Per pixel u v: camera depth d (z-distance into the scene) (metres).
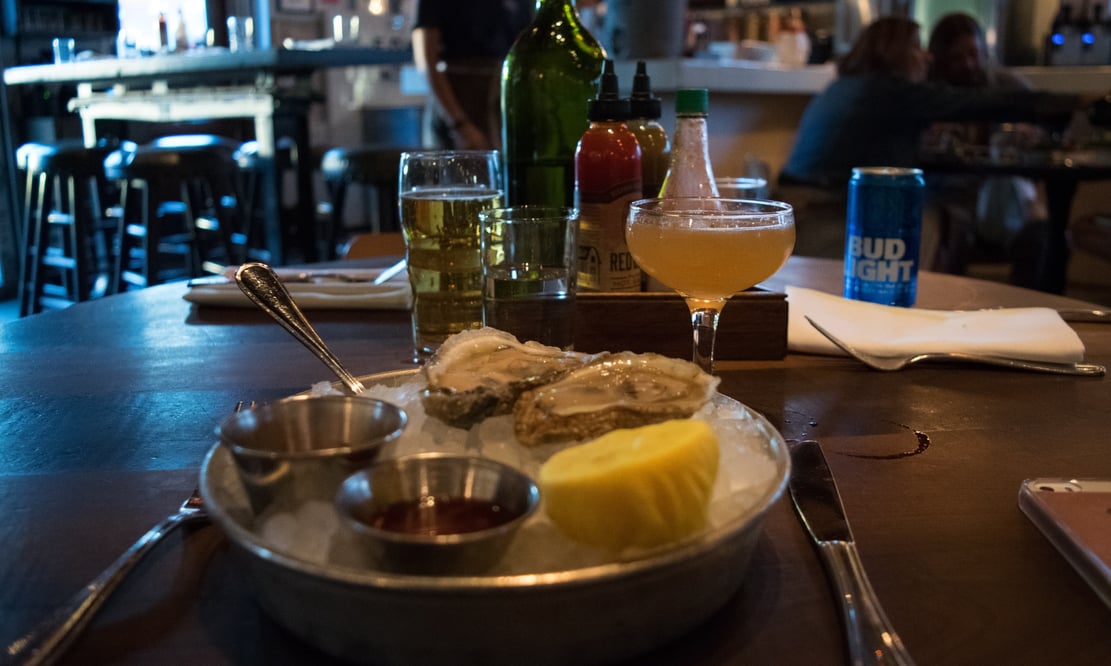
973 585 0.48
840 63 2.98
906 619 0.45
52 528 0.54
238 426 0.47
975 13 4.30
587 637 0.38
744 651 0.42
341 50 3.17
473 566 0.38
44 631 0.40
